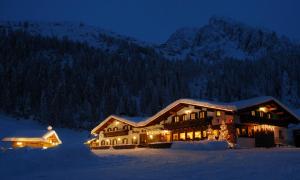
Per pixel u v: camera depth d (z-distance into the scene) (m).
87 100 113.56
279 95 132.88
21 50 146.00
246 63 151.75
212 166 15.77
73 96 112.25
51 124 96.62
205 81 153.25
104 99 110.19
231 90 130.88
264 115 39.56
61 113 99.00
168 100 111.38
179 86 128.62
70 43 172.88
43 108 100.44
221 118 37.06
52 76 124.19
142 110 110.44
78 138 84.19
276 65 143.62
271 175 11.92
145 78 137.12
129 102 107.25
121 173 14.88
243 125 37.00
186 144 32.88
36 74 123.88
